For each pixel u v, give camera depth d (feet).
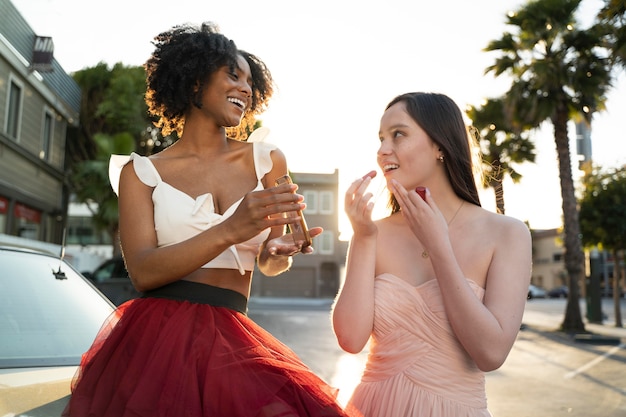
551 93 54.75
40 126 64.28
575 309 56.39
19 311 8.75
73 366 7.96
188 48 6.56
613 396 24.34
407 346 5.75
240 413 5.28
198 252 5.44
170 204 6.16
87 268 72.64
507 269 5.82
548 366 33.14
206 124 6.80
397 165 6.11
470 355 5.57
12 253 9.95
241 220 5.32
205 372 5.52
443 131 6.12
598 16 36.32
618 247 63.52
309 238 6.12
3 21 50.24
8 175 56.49
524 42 53.62
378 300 5.90
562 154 56.95
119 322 6.07
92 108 84.07
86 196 72.74
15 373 7.40
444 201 6.26
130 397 5.43
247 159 6.96
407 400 5.65
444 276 5.45
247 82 7.06
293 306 114.01
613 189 62.90
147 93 7.08
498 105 61.16
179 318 5.83
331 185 152.97
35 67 56.70
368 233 5.95
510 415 20.72
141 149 82.38
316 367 29.55
